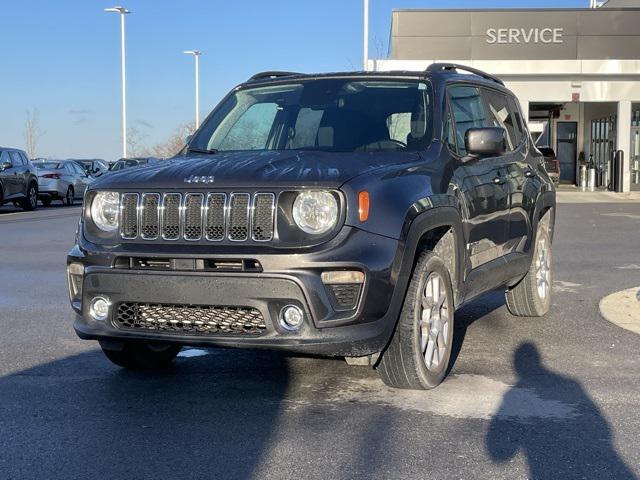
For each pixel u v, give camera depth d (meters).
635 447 4.07
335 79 6.14
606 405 4.77
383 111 5.70
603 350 6.16
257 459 3.91
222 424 4.44
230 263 4.47
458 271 5.38
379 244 4.43
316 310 4.33
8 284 9.70
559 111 34.44
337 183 4.42
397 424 4.42
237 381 5.33
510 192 6.43
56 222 19.95
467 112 6.13
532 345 6.35
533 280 7.20
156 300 4.57
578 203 25.61
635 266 10.86
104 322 4.79
